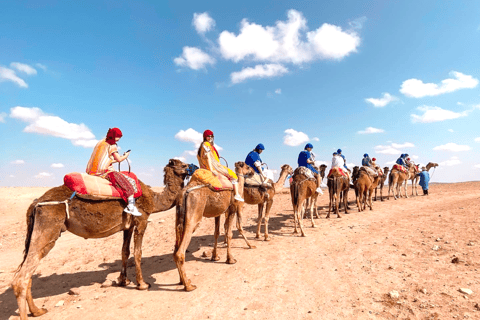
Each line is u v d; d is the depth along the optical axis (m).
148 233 12.12
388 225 10.23
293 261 7.11
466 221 9.45
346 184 13.97
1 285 6.79
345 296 5.07
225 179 6.65
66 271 7.56
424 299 4.75
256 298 5.18
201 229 12.06
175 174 6.53
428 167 23.81
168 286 5.94
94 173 5.44
